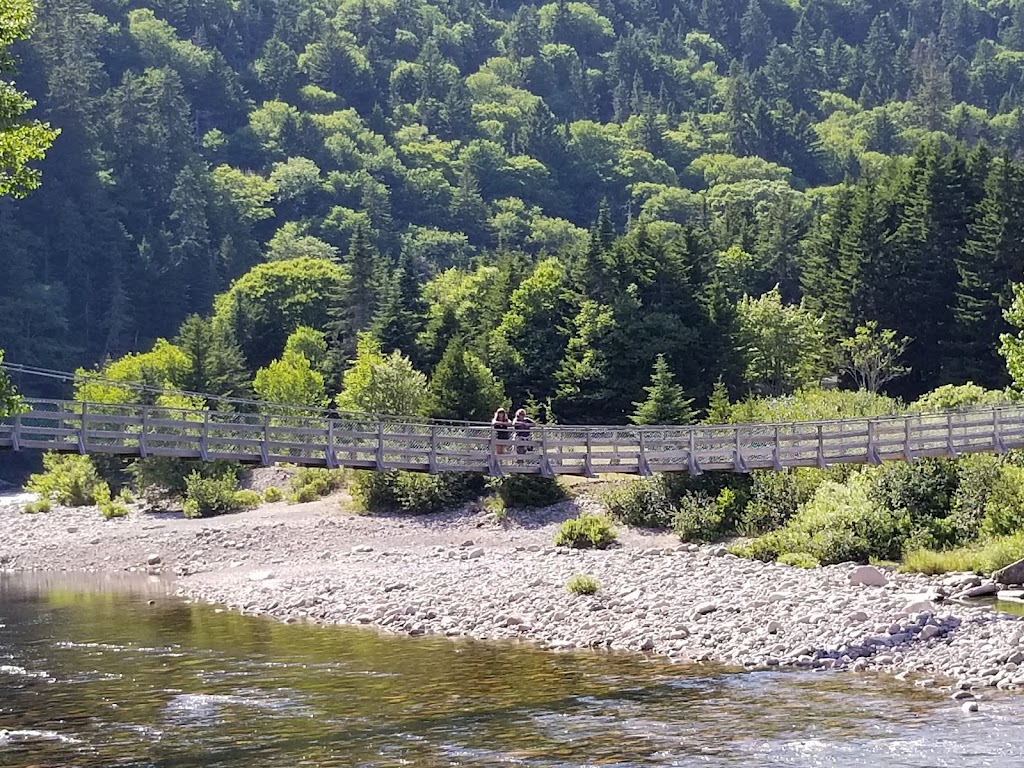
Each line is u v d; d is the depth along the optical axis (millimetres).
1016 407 46156
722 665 27766
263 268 114562
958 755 20391
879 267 81500
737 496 46125
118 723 24016
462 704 24859
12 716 24688
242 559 48438
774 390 77562
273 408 79000
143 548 52031
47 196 142250
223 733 23172
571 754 21234
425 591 37531
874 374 75938
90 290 137750
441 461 41125
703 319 74375
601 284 77312
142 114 162750
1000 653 26625
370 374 63594
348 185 196500
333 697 25703
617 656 29047
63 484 68875
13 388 27828
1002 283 77688
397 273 93188
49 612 37375
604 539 45562
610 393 71938
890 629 29172
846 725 22406
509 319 77125
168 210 158375
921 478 43281
